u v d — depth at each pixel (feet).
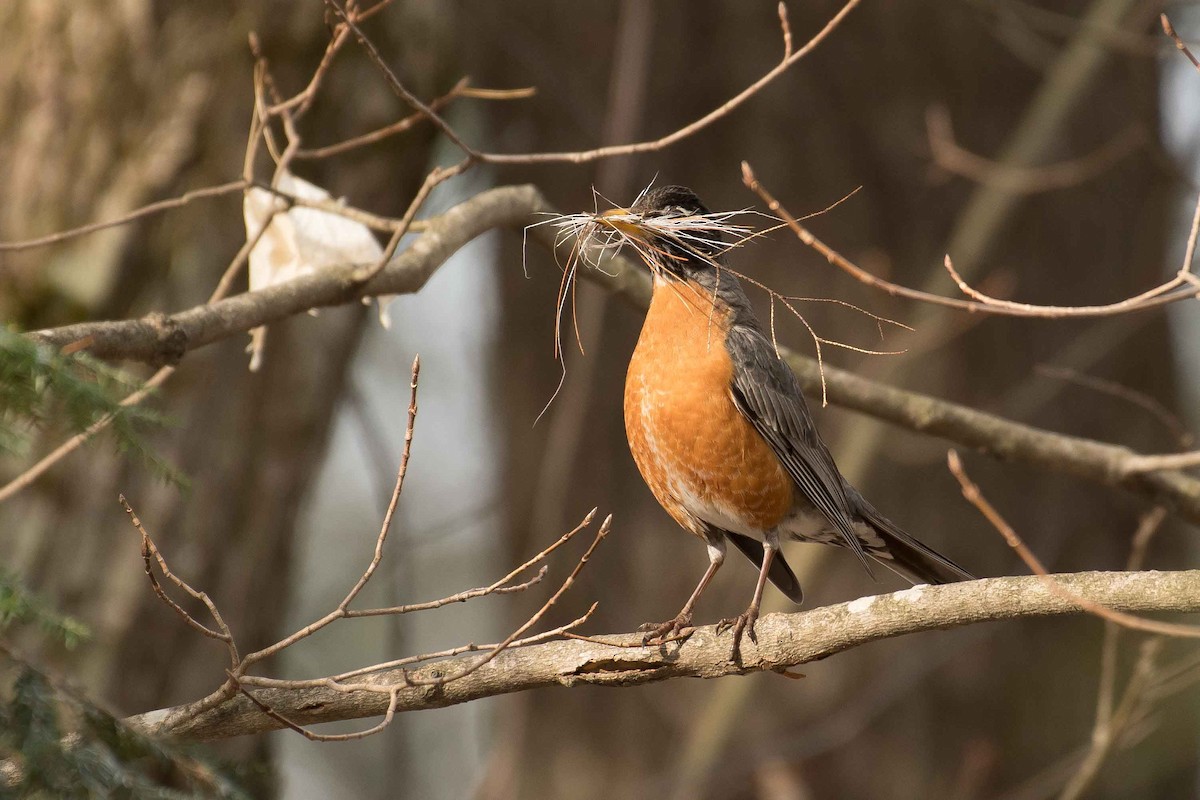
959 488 39.29
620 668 19.65
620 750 42.14
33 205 30.30
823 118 40.37
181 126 30.42
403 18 32.35
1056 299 40.93
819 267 39.93
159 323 19.76
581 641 19.77
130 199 30.19
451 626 63.36
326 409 32.71
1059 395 40.63
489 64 43.14
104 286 29.91
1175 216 44.01
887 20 40.47
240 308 21.06
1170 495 28.84
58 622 13.42
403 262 23.34
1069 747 39.04
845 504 26.45
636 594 41.68
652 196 25.66
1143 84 41.47
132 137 30.50
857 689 38.73
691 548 41.22
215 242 30.55
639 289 28.60
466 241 24.85
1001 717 39.19
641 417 25.16
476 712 63.26
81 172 30.37
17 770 13.51
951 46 40.68
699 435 24.57
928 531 39.04
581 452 42.75
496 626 50.52
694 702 41.27
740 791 39.37
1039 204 40.88
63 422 14.67
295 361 31.86
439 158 39.11
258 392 31.37
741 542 27.27
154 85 30.50
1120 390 28.43
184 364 30.35
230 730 19.22
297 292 21.88
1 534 28.86
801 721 38.73
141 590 29.86
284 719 16.01
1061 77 35.53
